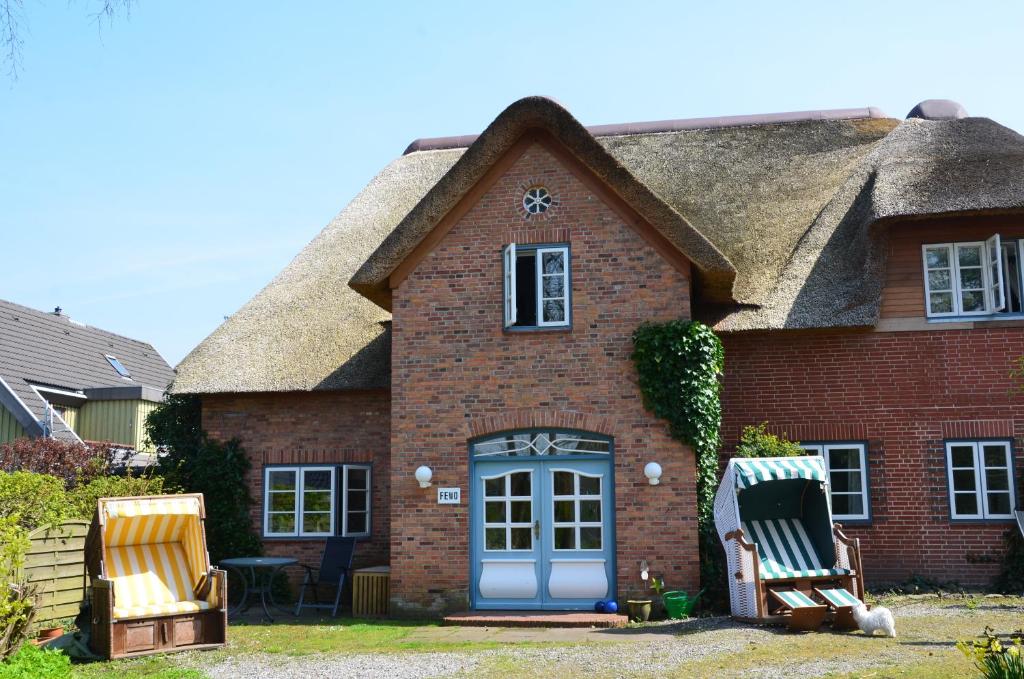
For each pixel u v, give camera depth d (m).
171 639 11.72
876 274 15.75
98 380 28.67
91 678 9.94
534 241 14.94
